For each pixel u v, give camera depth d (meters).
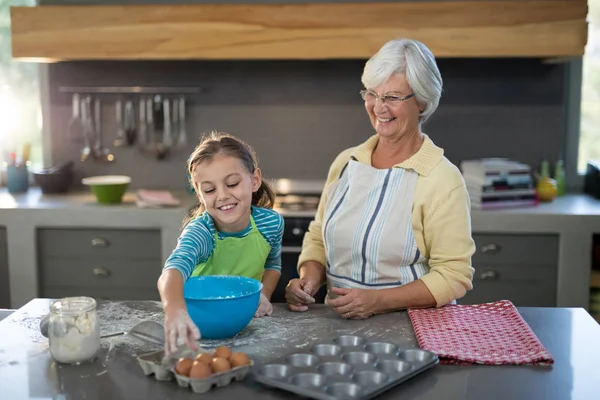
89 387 1.32
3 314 1.87
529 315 1.78
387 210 1.97
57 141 4.14
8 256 3.55
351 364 1.38
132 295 3.56
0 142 4.27
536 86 3.92
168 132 4.08
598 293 3.41
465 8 3.39
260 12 3.47
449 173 1.94
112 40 3.55
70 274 3.57
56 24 3.56
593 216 3.31
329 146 4.04
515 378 1.36
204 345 1.53
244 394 1.29
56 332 1.42
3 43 4.23
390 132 1.98
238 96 4.04
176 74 4.04
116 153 4.13
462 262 1.89
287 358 1.40
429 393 1.29
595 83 4.01
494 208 3.48
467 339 1.56
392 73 1.92
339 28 3.44
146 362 1.36
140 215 3.47
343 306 1.73
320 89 4.00
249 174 1.80
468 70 3.94
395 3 3.41
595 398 1.27
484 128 3.97
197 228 1.75
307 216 3.50
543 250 3.38
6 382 1.34
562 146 4.01
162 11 3.51
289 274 3.55
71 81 4.08
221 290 1.71
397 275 1.97
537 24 3.38
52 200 3.74
